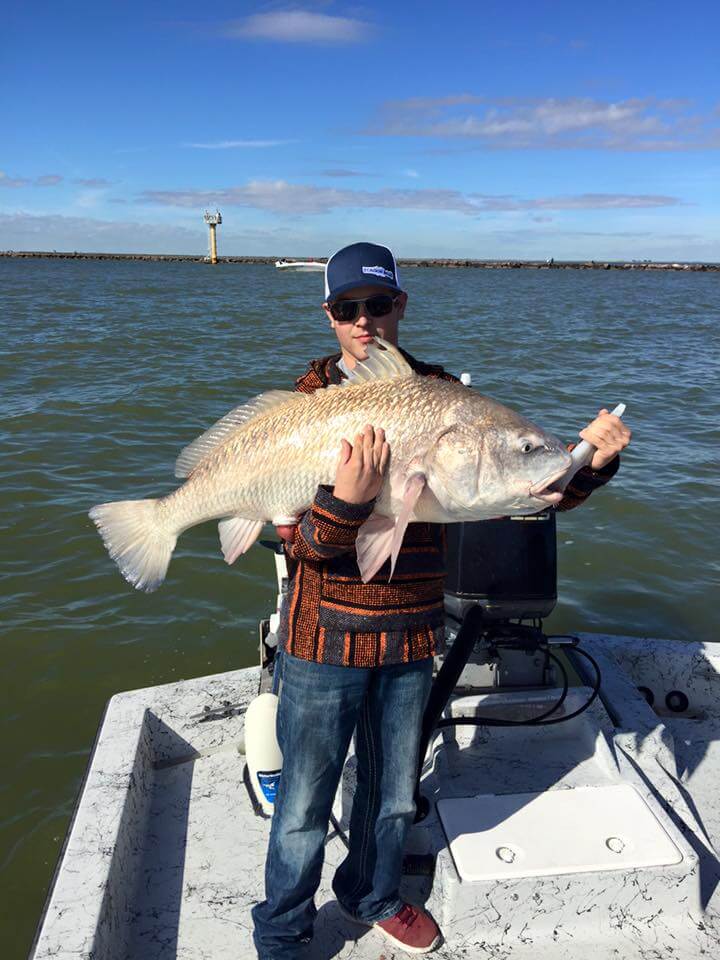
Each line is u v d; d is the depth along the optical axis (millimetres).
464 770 3012
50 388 13102
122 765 2963
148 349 18234
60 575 6418
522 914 2439
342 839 2748
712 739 3648
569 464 2152
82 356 16734
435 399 2133
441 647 2186
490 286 65000
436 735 3121
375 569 1992
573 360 18219
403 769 2254
